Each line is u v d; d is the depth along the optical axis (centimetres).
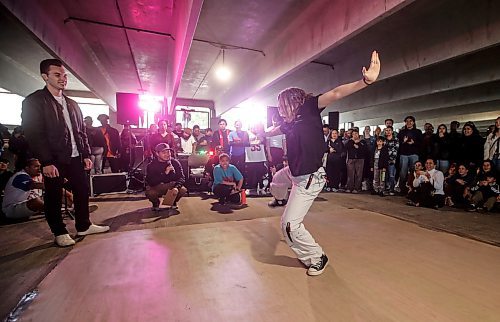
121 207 368
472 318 130
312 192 170
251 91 746
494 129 444
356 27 343
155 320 126
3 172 351
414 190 414
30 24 378
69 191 323
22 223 288
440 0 401
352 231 265
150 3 440
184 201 418
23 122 200
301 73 797
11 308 135
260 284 160
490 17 373
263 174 496
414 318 129
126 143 598
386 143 520
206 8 432
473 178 417
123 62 741
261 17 461
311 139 165
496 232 273
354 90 154
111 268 180
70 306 136
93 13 476
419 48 482
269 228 273
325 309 136
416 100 1082
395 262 193
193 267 182
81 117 245
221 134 537
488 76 603
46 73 210
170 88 870
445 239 243
